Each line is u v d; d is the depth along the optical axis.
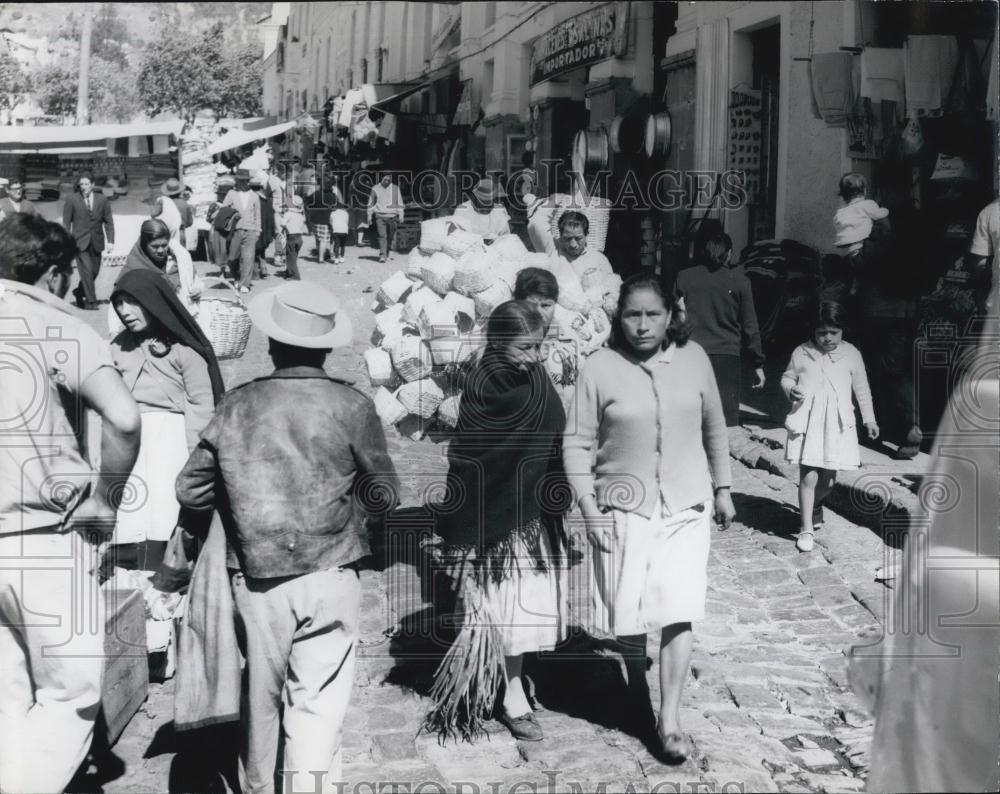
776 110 9.12
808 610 5.69
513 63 9.64
